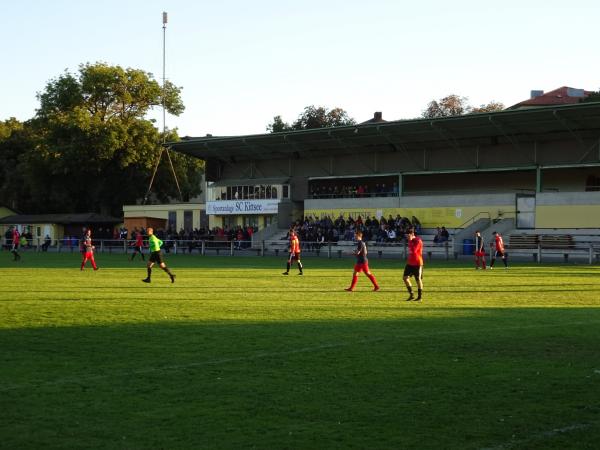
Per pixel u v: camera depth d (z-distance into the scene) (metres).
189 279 29.58
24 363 11.48
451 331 14.81
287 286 26.06
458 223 59.72
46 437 7.79
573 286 26.22
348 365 11.34
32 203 97.06
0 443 7.59
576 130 56.75
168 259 48.66
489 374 10.73
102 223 84.88
